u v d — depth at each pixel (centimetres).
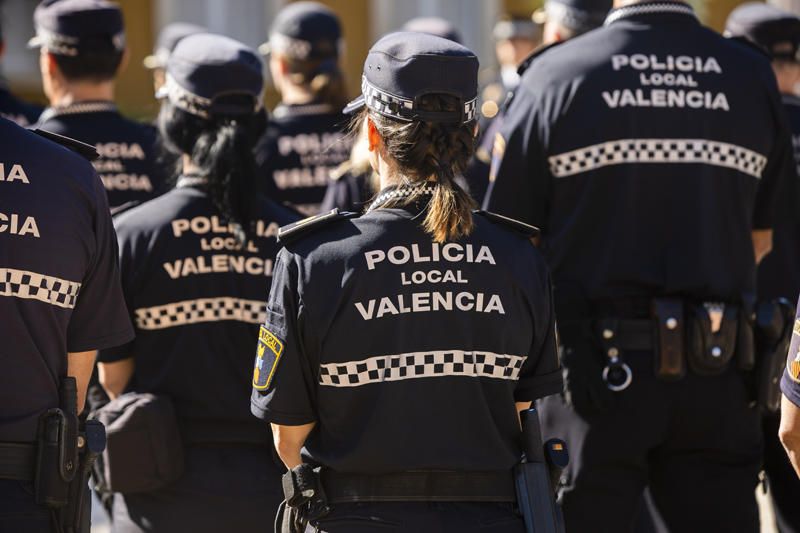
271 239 981
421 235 741
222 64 980
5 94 1599
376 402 725
